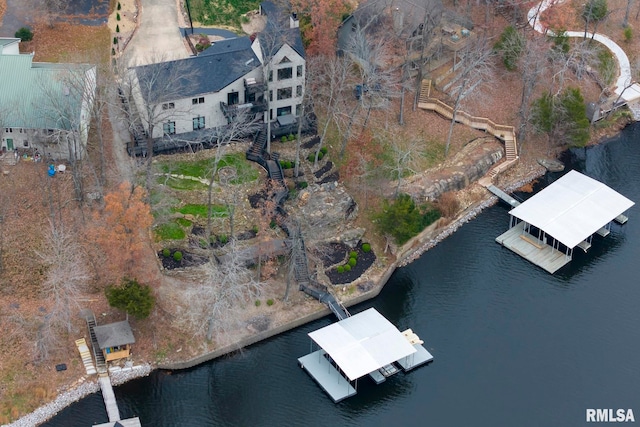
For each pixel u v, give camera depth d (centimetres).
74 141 12444
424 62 15825
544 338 12744
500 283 13600
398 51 15525
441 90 16100
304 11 15188
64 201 12962
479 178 15325
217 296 11750
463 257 14025
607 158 16225
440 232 14412
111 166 13462
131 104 13475
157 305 12338
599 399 11950
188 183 13588
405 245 13875
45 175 13188
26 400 11406
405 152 14662
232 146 14138
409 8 15462
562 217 14162
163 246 12900
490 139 15762
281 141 14412
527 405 11850
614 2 18675
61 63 14200
